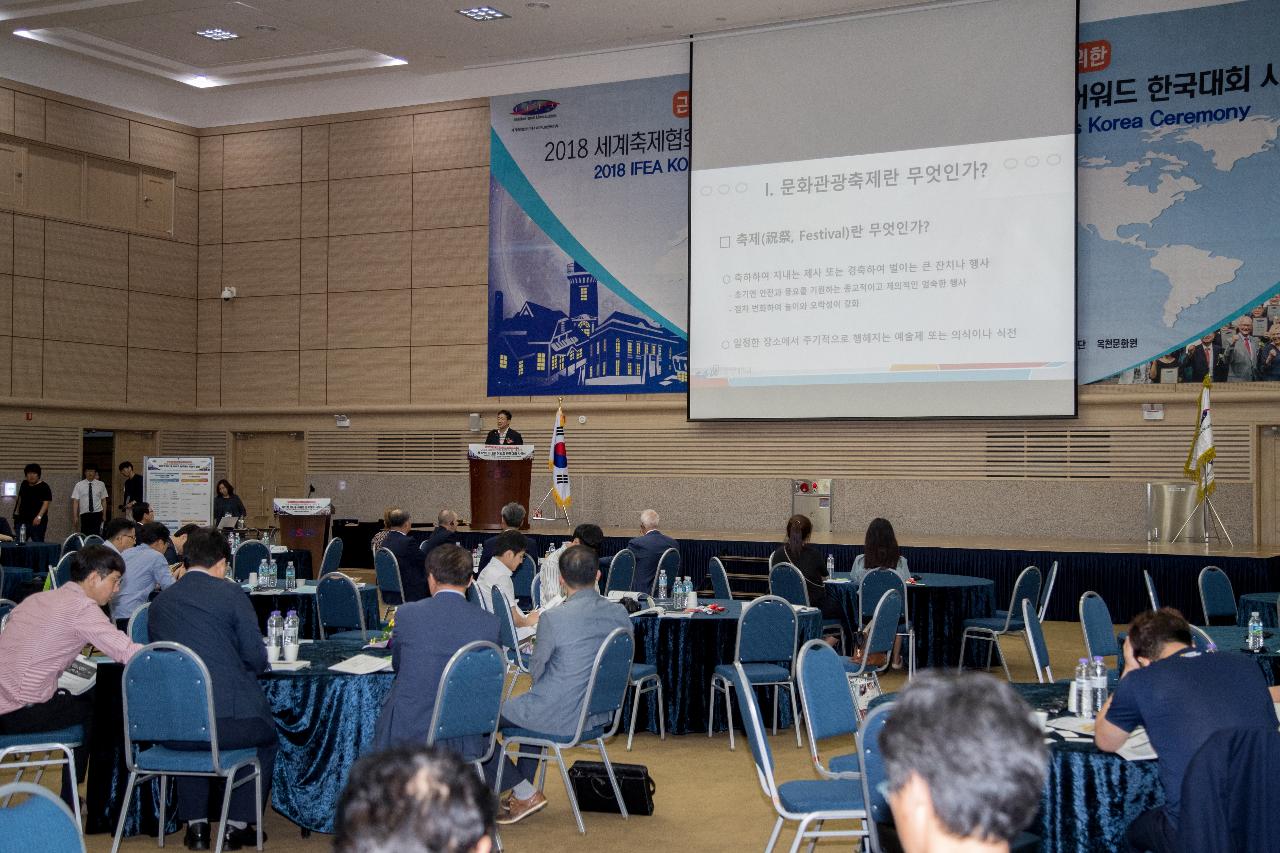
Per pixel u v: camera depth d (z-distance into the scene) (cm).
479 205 1622
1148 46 1290
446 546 464
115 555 484
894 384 1371
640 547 912
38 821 231
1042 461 1345
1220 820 291
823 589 848
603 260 1541
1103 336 1312
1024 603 594
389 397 1673
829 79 1400
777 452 1467
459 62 1589
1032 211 1312
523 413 1595
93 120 1641
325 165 1717
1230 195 1262
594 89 1545
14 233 1548
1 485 1536
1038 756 138
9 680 456
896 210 1369
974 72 1335
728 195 1447
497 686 443
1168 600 1112
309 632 854
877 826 338
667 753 646
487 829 142
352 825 136
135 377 1689
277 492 1755
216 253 1772
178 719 421
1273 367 1248
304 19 1407
